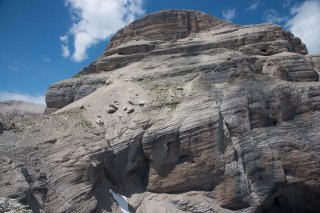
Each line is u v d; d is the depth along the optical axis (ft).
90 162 106.32
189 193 120.06
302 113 141.49
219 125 125.80
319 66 183.01
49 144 108.27
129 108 134.72
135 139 123.13
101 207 104.78
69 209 95.86
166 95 139.85
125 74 162.71
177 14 192.95
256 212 124.16
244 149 127.75
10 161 94.79
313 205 138.72
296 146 133.80
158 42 179.63
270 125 138.31
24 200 86.99
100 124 129.29
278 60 161.99
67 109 137.39
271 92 140.46
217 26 193.67
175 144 123.54
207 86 142.82
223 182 120.67
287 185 129.90
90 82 166.91
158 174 121.90
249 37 174.60
